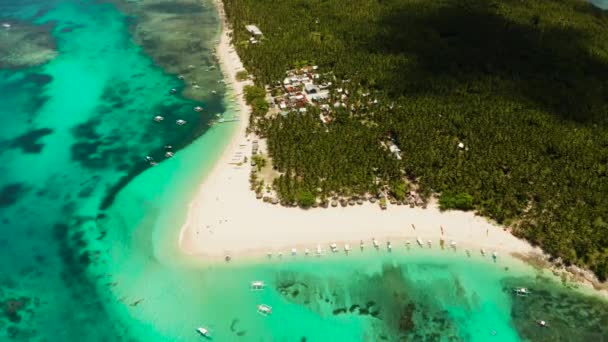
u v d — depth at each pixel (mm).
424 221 85812
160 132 113750
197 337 68438
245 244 81625
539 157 95750
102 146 109062
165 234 84188
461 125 106312
